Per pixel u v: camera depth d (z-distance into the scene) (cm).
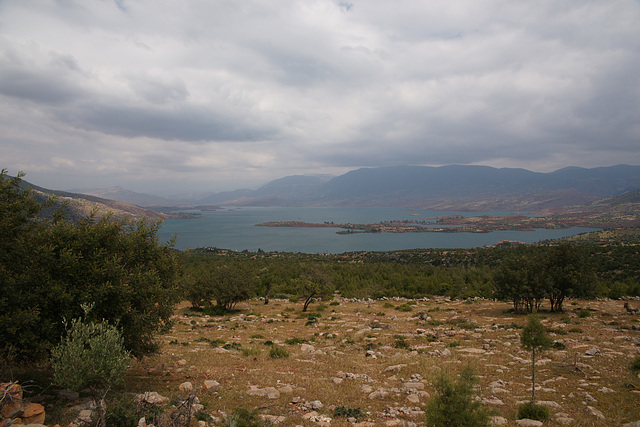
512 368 1712
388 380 1573
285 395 1335
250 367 1725
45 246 1084
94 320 1092
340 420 1096
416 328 3053
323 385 1483
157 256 1473
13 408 827
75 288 1110
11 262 1102
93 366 783
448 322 3284
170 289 1437
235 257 13950
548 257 3781
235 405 1190
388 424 1060
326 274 4622
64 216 1321
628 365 1661
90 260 1187
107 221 1340
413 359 1919
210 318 3684
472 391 935
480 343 2320
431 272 8838
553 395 1332
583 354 1894
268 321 3553
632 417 1098
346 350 2238
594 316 3186
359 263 12031
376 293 6388
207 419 1012
